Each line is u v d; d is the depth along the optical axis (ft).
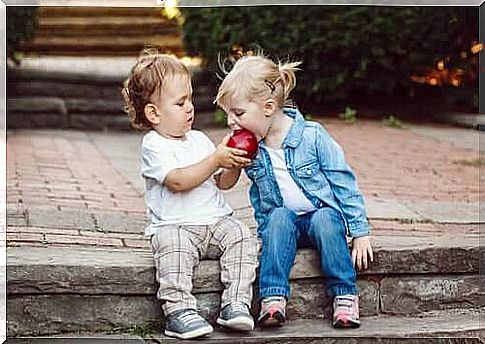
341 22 28.68
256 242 11.07
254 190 11.69
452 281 11.87
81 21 34.94
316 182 11.34
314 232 11.09
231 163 10.82
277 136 11.37
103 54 34.73
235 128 11.18
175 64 11.34
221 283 11.03
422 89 30.81
